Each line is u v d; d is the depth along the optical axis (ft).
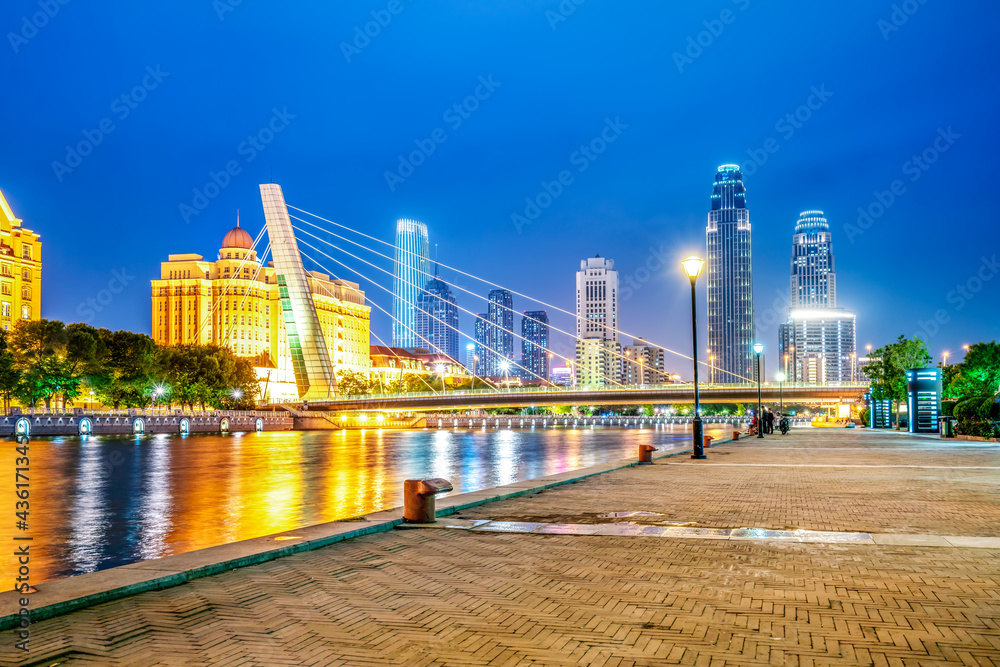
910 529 37.81
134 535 61.16
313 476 122.93
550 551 32.40
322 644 19.62
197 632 20.62
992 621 21.36
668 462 88.07
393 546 33.68
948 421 164.55
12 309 450.30
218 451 208.85
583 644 19.57
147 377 341.82
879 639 19.83
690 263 97.04
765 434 201.46
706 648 19.20
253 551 30.55
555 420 507.71
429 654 18.83
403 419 515.09
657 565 29.40
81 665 18.07
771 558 30.63
